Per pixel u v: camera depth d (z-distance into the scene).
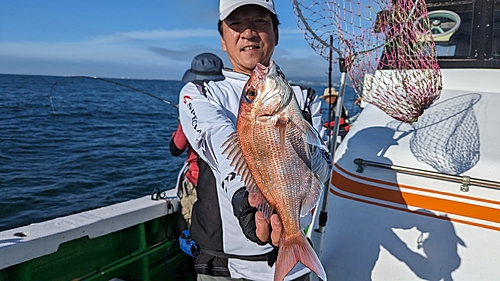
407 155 2.44
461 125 2.58
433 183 2.31
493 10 3.38
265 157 1.48
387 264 2.35
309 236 2.58
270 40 2.05
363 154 2.55
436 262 2.24
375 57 2.25
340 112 2.39
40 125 17.39
